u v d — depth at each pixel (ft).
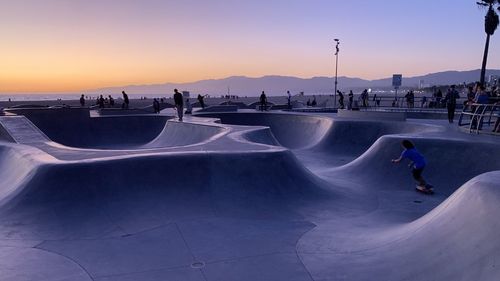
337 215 27.37
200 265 18.95
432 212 20.44
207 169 29.12
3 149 38.34
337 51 120.26
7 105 127.95
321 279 17.22
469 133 43.62
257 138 45.88
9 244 21.09
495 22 99.19
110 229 23.21
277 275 17.84
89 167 26.63
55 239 21.91
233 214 26.09
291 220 25.73
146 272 18.25
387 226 24.61
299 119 75.10
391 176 37.40
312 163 51.16
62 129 71.87
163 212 25.46
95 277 17.78
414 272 16.07
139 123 78.43
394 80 98.99
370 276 16.81
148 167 28.04
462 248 15.38
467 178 35.17
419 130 53.47
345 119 64.13
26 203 24.97
